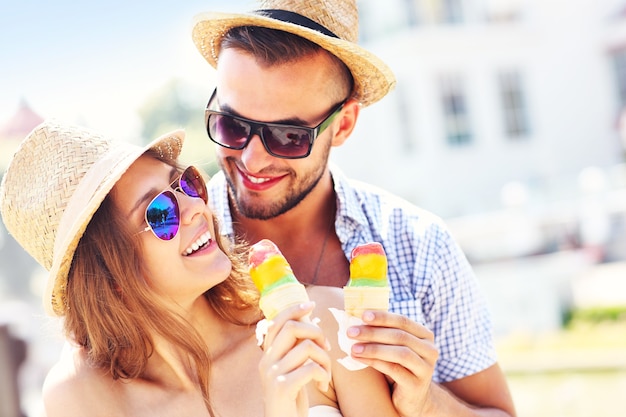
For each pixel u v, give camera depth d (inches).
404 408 97.4
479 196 885.2
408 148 889.5
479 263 543.2
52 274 96.4
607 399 290.2
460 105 902.4
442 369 124.0
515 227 558.9
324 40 111.2
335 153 933.8
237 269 103.8
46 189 97.6
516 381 340.2
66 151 98.0
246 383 100.3
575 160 949.8
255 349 102.5
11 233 104.0
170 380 100.6
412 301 119.6
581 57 959.6
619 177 684.7
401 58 883.4
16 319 237.8
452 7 911.7
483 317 125.3
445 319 122.0
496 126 916.0
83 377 99.4
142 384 100.0
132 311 96.7
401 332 89.8
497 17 942.4
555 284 442.0
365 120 910.4
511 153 922.1
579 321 435.8
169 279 96.2
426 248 121.3
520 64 942.4
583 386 313.6
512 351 388.2
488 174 900.6
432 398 101.6
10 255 512.7
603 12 950.4
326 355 85.1
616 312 438.9
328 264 122.2
